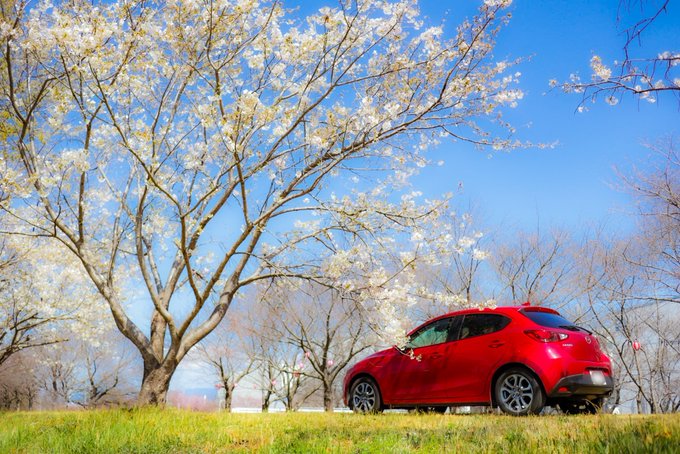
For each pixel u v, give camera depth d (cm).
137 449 439
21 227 1145
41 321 1363
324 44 808
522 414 617
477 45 799
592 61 635
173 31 783
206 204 994
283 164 881
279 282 980
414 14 812
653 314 1853
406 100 846
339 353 2147
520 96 820
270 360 2345
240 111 683
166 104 991
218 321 920
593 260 1789
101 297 1399
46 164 820
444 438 409
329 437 438
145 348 896
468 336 694
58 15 697
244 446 443
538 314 671
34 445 470
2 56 914
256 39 822
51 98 946
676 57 522
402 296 775
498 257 1823
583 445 320
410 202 850
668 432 348
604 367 642
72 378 2995
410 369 727
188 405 888
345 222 855
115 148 949
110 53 748
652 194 1474
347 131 818
